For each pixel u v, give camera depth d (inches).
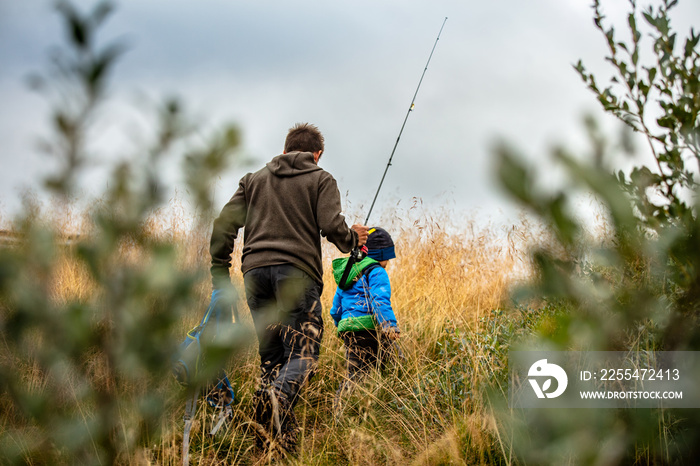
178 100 27.2
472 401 113.6
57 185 25.7
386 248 159.5
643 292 38.2
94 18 25.9
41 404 29.9
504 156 23.4
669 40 64.1
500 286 188.2
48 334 27.8
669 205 56.0
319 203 131.3
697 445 47.9
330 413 138.6
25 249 26.0
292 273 126.0
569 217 26.9
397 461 103.7
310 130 143.2
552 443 40.3
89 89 26.1
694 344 43.4
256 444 117.9
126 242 27.6
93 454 31.6
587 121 30.4
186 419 101.3
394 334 143.9
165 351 29.6
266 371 129.6
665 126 61.9
